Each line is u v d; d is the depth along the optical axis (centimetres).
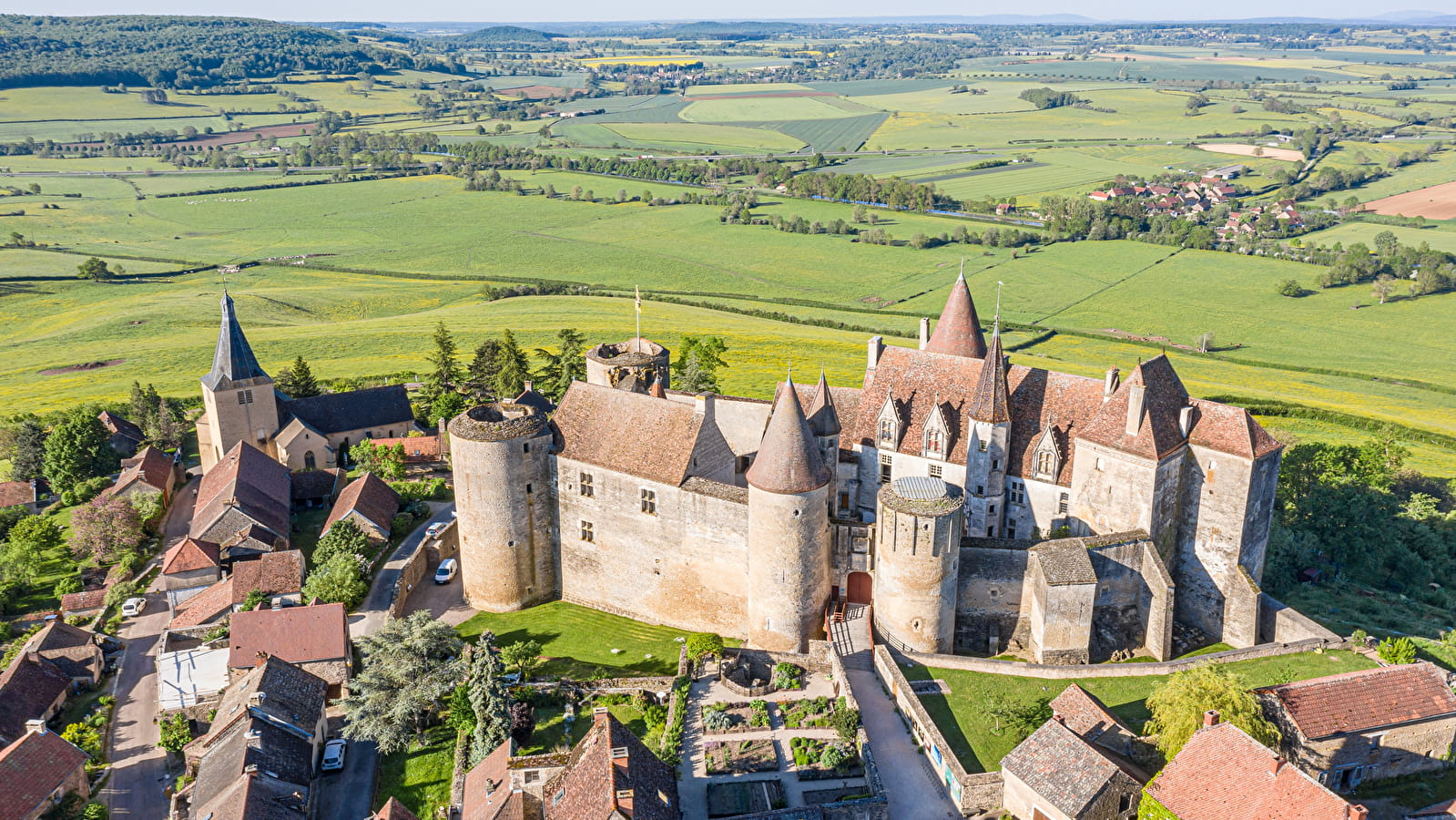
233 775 7088
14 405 18675
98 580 11375
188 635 9688
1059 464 9569
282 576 10188
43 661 8912
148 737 8419
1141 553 8856
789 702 8031
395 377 19575
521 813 6556
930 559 8444
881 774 7131
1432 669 6994
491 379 17175
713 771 7181
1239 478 8888
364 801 7525
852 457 10506
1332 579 10956
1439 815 6200
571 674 8675
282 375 16600
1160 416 9056
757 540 8712
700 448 9412
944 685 8062
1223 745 6034
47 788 7238
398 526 11619
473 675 7912
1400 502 12756
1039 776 6412
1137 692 7869
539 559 10188
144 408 16612
